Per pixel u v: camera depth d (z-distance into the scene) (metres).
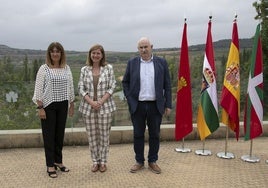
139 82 5.28
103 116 5.29
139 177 5.23
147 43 5.24
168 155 6.36
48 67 5.14
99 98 5.27
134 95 5.33
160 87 5.29
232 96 6.11
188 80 6.39
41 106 5.11
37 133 6.85
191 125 6.50
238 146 7.02
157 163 5.89
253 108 6.04
